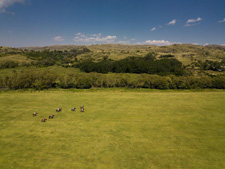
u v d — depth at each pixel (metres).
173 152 23.58
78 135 28.52
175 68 124.75
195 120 35.72
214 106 45.28
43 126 32.03
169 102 48.78
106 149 24.22
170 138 27.75
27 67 125.44
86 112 40.03
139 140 26.95
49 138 27.36
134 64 126.06
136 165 20.67
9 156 22.31
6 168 19.89
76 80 71.31
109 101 49.28
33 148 24.33
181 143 26.14
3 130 30.11
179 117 37.38
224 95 57.16
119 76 75.19
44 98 51.88
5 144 25.31
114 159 21.86
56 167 20.22
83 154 22.95
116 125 32.84
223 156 22.67
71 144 25.56
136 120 35.47
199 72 117.44
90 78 72.38
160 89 69.88
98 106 44.62
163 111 41.16
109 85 72.94
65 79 70.44
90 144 25.58
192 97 54.47
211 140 27.17
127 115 38.28
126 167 20.31
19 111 40.28
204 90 68.00
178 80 70.69
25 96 53.94
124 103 47.50
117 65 130.12
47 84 68.69
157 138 27.70
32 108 42.56
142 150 24.03
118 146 25.06
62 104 46.12
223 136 28.58
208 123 34.16
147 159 21.91
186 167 20.36
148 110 41.78
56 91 63.19
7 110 40.84
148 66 121.19
